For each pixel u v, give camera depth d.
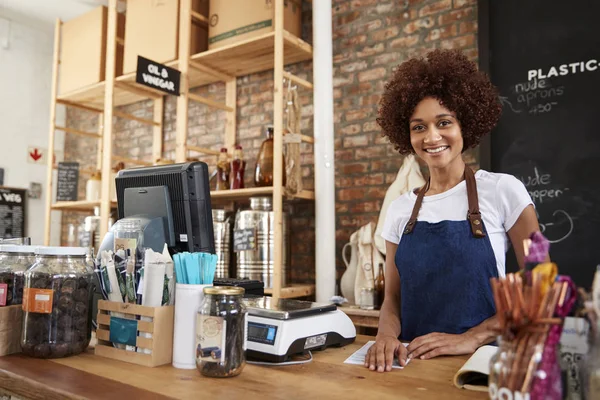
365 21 3.24
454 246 1.57
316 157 2.96
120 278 1.30
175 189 1.59
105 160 3.71
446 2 2.97
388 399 0.95
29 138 4.95
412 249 1.66
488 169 2.67
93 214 4.64
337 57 3.32
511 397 0.73
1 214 4.70
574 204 2.48
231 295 1.12
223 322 1.10
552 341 0.74
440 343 1.34
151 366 1.19
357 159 3.19
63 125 5.21
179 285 1.20
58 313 1.27
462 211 1.62
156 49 3.59
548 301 0.73
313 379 1.09
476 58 2.85
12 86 4.85
